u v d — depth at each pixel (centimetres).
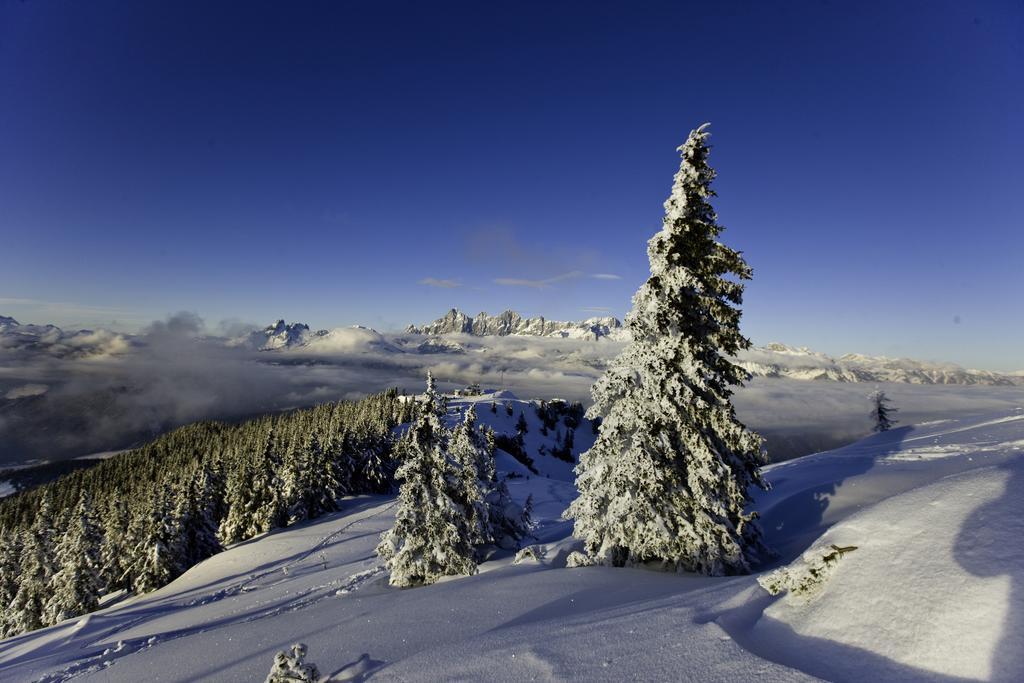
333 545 3872
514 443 11631
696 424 1355
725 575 1232
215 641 1294
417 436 2131
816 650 519
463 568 1964
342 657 877
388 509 5200
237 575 3631
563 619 775
